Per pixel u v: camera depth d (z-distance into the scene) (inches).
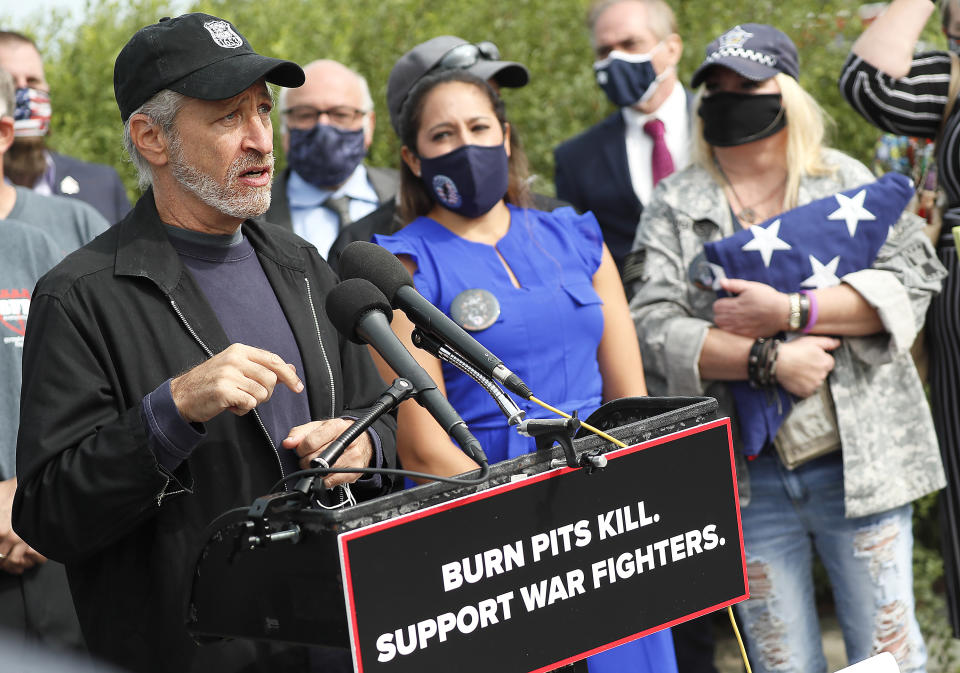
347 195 197.8
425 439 125.1
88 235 155.6
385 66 245.3
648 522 78.2
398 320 126.3
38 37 272.7
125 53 95.7
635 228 192.5
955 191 159.5
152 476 84.8
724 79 147.8
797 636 147.3
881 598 144.5
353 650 66.3
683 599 79.6
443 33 244.5
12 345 129.0
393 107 167.9
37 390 89.8
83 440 88.4
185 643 89.7
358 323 80.4
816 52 223.8
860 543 144.0
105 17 265.9
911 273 147.3
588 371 131.5
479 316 125.7
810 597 149.3
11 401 128.6
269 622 73.2
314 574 68.9
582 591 74.9
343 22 253.4
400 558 68.2
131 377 91.0
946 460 161.6
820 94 223.1
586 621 74.9
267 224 106.0
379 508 67.7
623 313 139.3
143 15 265.3
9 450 128.0
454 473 124.0
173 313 93.6
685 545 80.0
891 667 91.2
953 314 157.2
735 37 148.7
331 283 106.0
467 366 79.4
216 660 90.0
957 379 158.6
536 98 236.1
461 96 130.3
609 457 76.5
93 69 252.2
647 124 192.9
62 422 88.7
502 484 72.1
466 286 128.0
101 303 91.9
